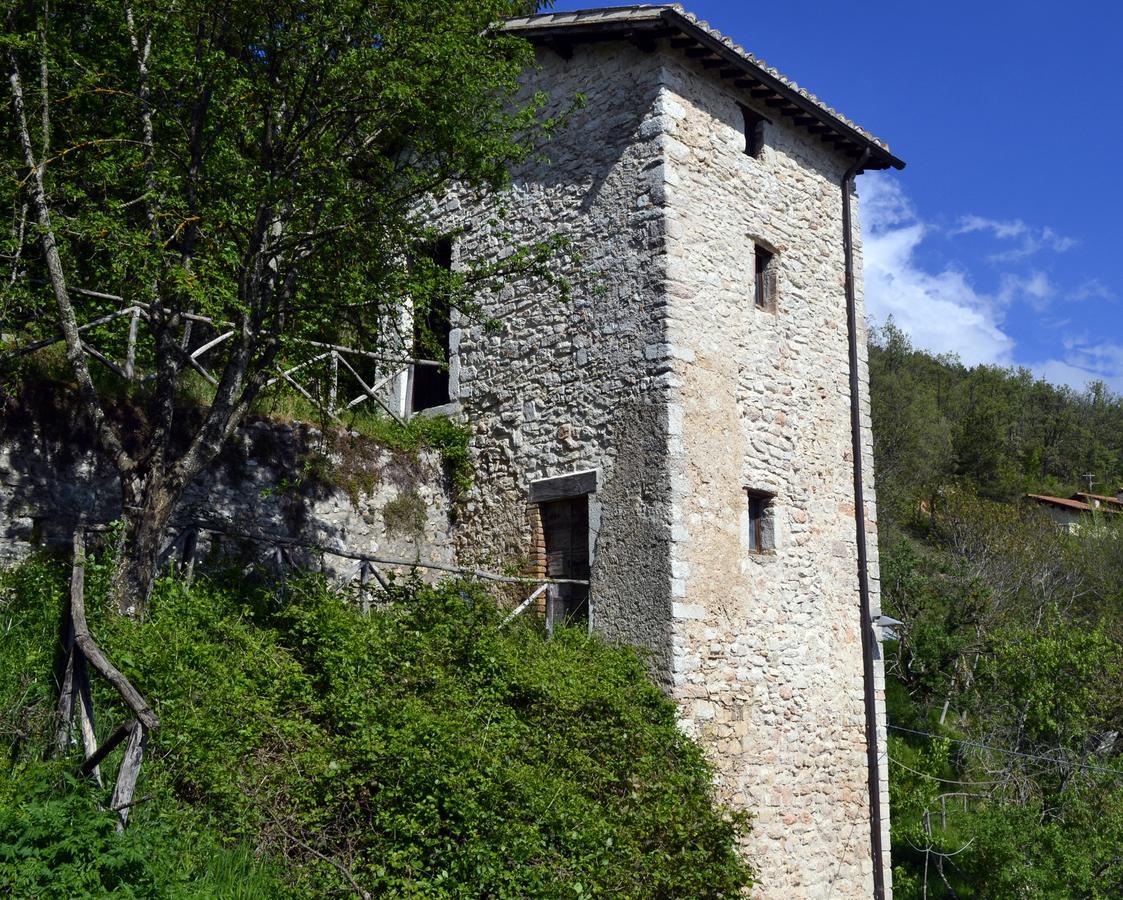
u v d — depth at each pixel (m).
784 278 10.04
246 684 6.13
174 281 6.93
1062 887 10.94
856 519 10.35
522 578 8.89
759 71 9.62
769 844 8.66
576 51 9.95
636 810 6.68
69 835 4.53
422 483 10.05
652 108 9.16
